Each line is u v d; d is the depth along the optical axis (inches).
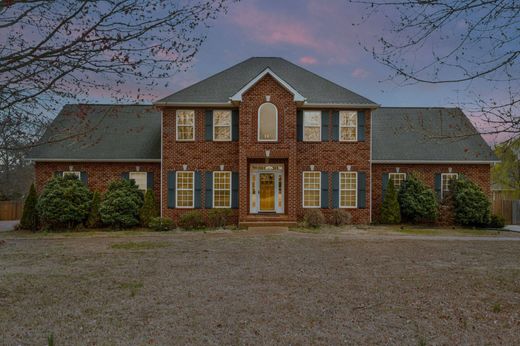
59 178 794.8
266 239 619.2
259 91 795.4
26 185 1277.1
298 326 228.5
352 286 325.1
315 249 525.3
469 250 524.1
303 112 839.7
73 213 762.2
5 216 1165.7
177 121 828.0
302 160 834.8
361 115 842.2
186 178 828.0
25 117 200.2
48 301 283.3
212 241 603.2
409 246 556.1
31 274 373.1
